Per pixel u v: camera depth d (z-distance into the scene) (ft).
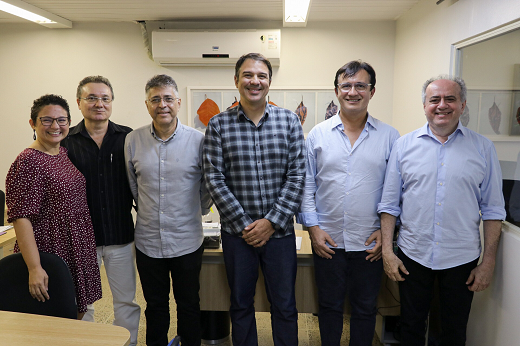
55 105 6.18
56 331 4.44
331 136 6.58
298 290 7.72
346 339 8.69
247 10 12.39
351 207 6.45
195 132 7.01
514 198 6.28
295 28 13.87
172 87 6.59
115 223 7.20
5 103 14.28
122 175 7.23
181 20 13.61
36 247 5.75
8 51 14.06
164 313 7.16
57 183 6.14
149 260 6.93
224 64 13.98
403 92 12.93
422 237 6.10
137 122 14.35
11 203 5.88
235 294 6.51
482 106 7.82
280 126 6.39
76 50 14.02
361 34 13.84
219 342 8.59
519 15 6.43
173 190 6.79
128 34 13.94
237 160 6.30
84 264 6.49
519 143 6.28
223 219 6.46
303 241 8.21
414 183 6.14
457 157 5.93
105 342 4.23
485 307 6.79
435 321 7.59
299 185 6.32
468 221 5.97
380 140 6.53
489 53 7.56
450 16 9.35
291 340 6.54
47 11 12.27
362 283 6.55
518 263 5.82
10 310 5.45
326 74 14.06
